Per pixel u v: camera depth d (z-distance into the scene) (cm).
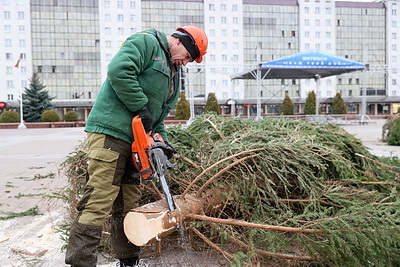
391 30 6450
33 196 547
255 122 408
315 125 414
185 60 259
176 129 346
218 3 5769
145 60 238
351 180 325
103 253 317
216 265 282
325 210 267
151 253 306
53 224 398
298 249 266
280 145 293
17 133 2533
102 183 236
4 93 5453
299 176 286
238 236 265
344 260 235
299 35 6128
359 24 6381
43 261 307
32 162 953
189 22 5791
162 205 245
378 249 233
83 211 235
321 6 6134
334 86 6162
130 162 262
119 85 225
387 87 6375
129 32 5691
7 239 361
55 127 3619
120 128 237
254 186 278
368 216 244
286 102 4003
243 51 5953
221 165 281
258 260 255
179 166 303
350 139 392
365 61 2727
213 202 273
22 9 5434
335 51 6297
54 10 5547
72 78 5669
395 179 361
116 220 270
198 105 5703
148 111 239
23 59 5500
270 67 2270
